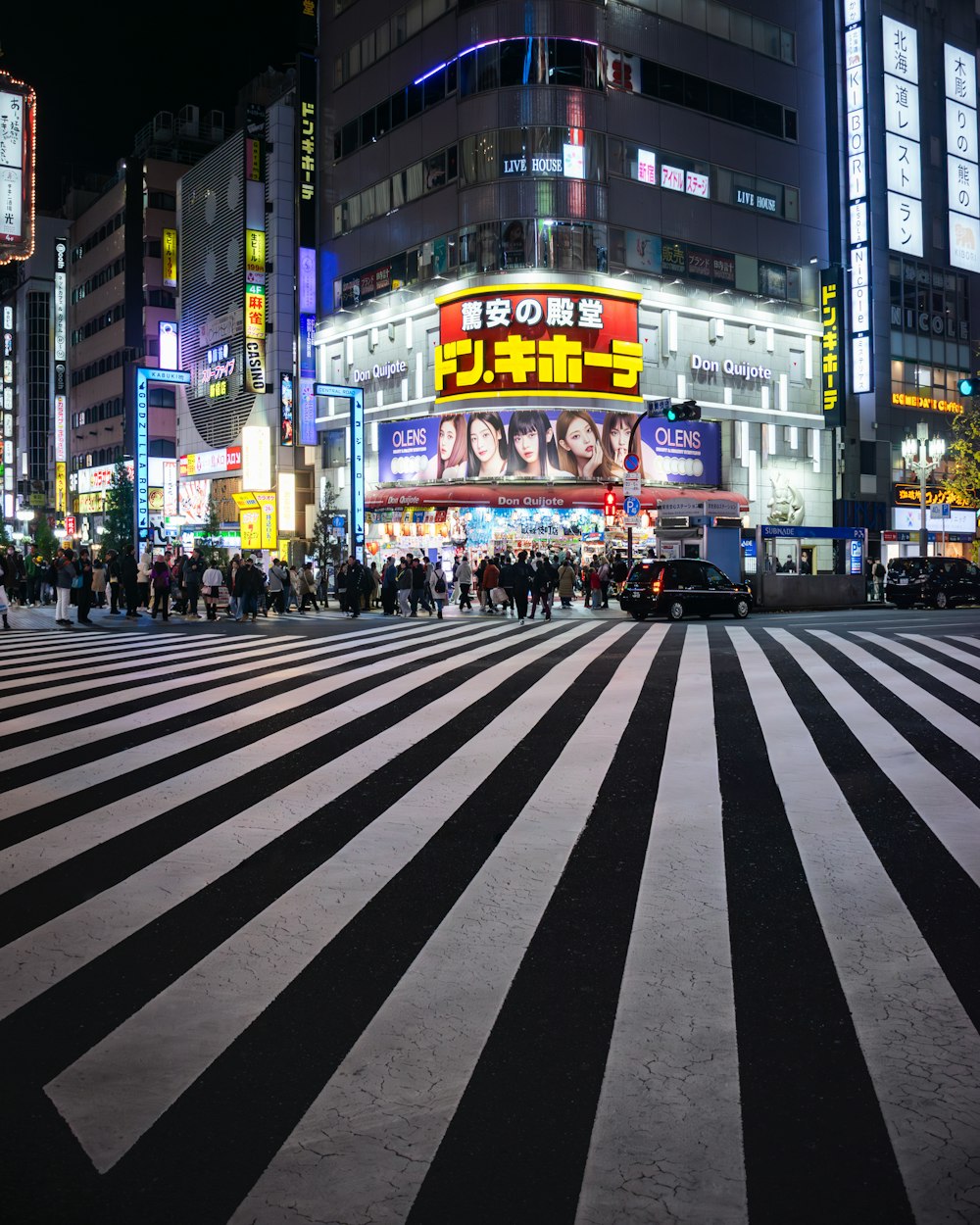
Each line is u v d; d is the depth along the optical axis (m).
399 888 4.77
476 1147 2.67
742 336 44.47
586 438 39.38
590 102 39.22
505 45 39.06
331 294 48.53
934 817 6.00
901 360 50.44
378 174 45.28
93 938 4.15
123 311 74.81
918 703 10.40
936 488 51.41
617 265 40.00
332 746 8.23
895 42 50.12
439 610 26.88
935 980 3.70
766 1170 2.56
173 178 72.00
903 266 50.62
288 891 4.73
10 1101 2.91
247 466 50.34
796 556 41.09
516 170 38.94
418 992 3.61
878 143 49.53
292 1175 2.55
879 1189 2.48
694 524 31.48
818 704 10.35
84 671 13.47
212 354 58.28
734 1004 3.50
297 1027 3.34
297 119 48.81
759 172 44.88
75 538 75.31
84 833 5.73
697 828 5.79
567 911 4.44
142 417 41.28
